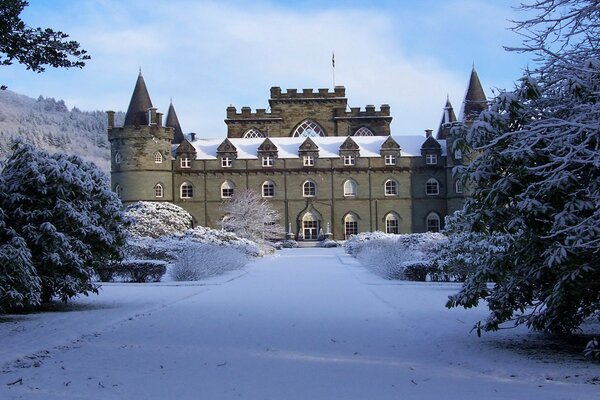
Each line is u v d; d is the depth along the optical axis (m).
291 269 40.19
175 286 28.69
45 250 19.48
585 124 10.66
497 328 13.12
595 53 11.76
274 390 9.54
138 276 31.53
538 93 12.04
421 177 85.44
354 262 47.41
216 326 16.14
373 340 14.04
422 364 11.47
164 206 54.91
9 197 19.56
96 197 21.98
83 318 17.81
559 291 11.70
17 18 14.62
